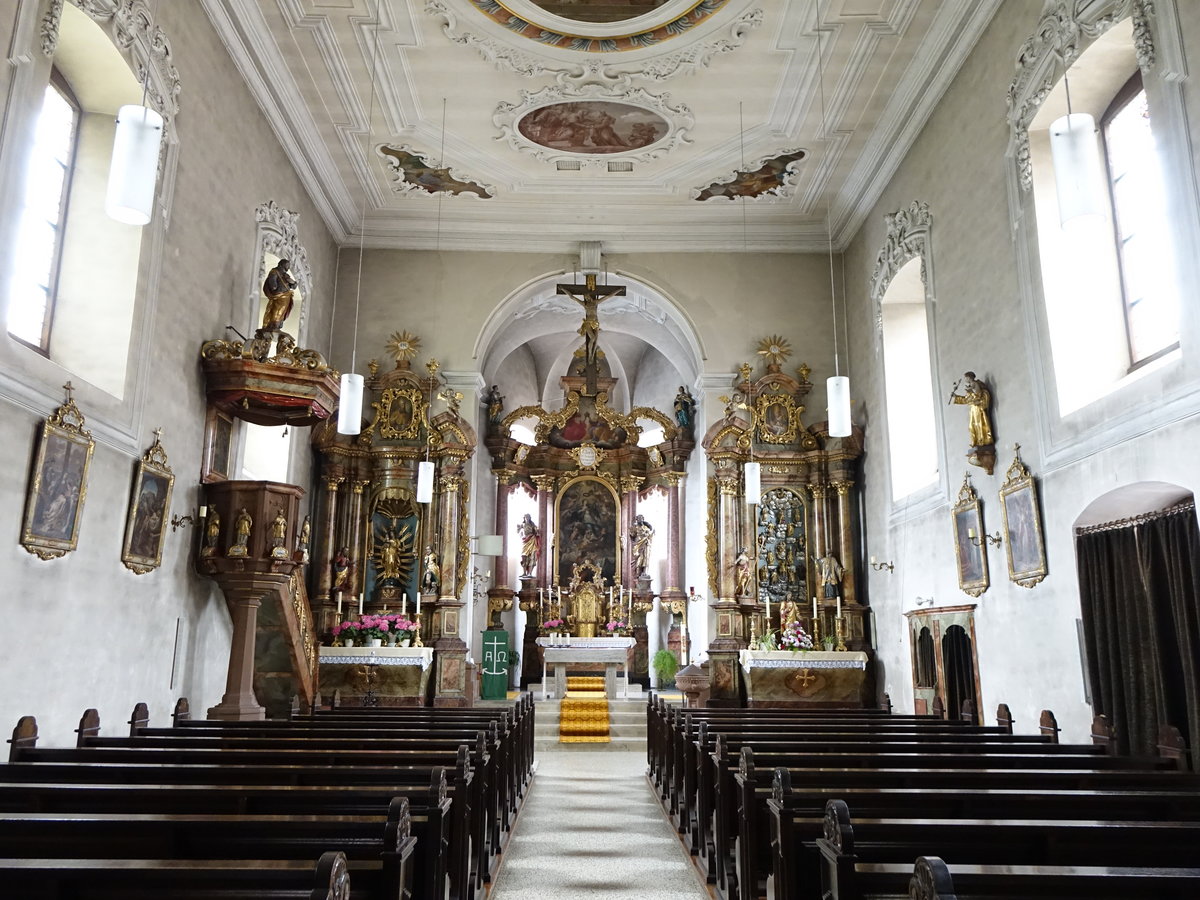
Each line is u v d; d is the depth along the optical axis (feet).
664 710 36.52
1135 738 27.17
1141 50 27.22
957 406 41.47
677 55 43.88
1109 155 32.99
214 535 36.78
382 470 58.23
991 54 37.88
